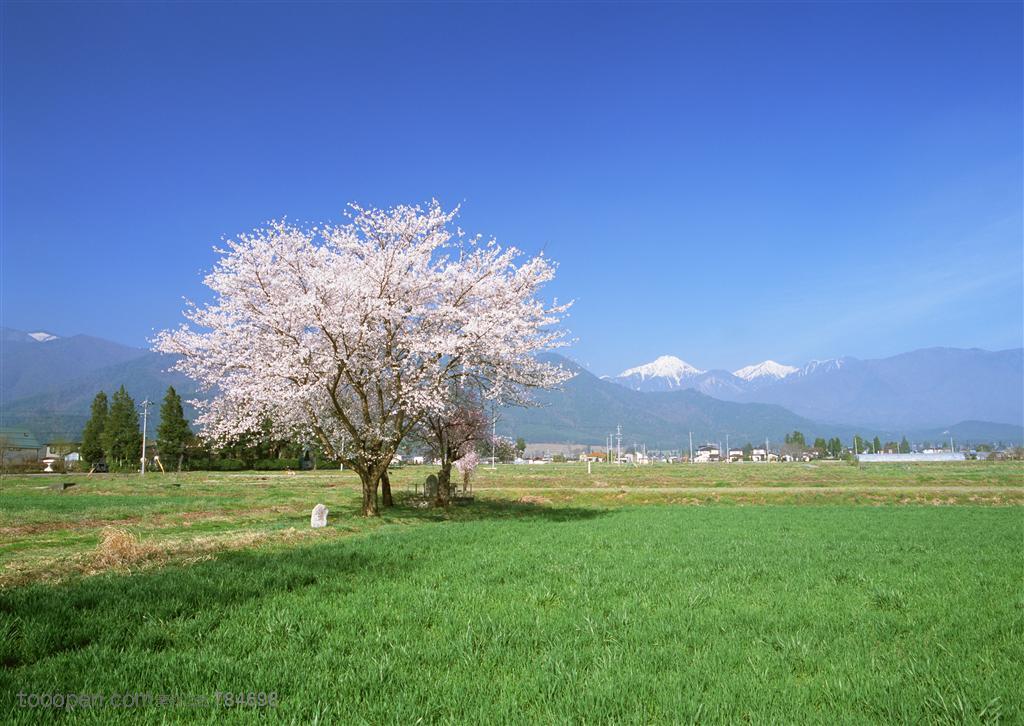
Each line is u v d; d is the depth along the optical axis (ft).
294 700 21.01
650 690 23.21
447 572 43.80
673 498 157.69
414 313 88.69
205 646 26.21
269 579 38.34
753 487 197.67
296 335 83.56
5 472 310.65
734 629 31.01
